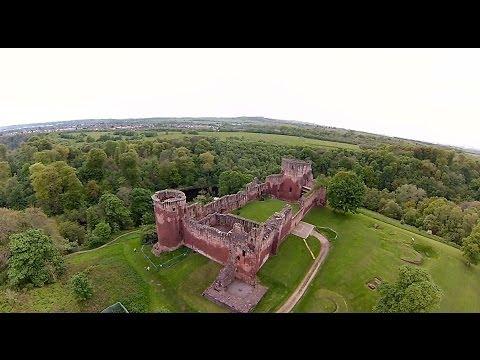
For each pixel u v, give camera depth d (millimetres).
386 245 64812
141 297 50188
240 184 97000
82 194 87188
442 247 67438
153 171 105875
